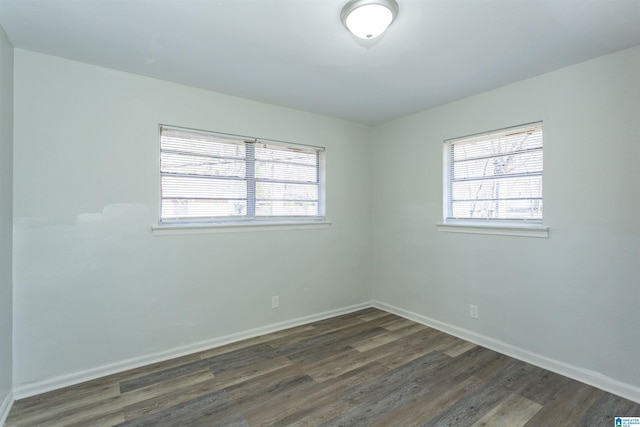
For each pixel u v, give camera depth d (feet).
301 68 8.19
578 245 7.87
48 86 7.54
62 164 7.72
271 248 11.05
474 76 8.62
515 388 7.55
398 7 5.60
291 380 7.96
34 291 7.41
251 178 10.85
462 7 5.62
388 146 13.08
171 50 7.29
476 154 10.31
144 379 8.00
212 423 6.38
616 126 7.26
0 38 6.27
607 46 7.00
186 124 9.37
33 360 7.38
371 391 7.48
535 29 6.34
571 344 8.00
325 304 12.41
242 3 5.54
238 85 9.33
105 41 6.89
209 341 9.79
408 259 12.30
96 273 8.14
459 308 10.57
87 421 6.42
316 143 12.10
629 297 7.13
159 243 9.00
